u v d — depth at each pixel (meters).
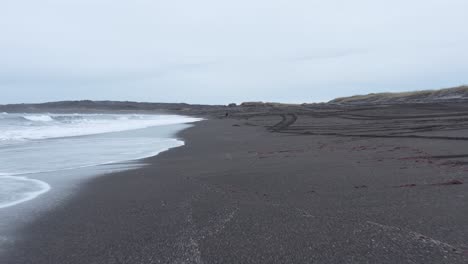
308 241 3.82
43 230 4.60
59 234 4.44
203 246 3.84
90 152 13.63
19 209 5.65
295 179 7.02
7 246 4.07
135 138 20.03
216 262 3.44
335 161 8.98
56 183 7.79
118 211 5.38
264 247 3.73
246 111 72.81
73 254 3.80
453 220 4.17
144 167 9.81
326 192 5.88
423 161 8.21
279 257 3.48
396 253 3.40
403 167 7.62
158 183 7.40
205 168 9.07
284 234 4.05
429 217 4.32
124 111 105.19
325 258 3.40
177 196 6.14
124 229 4.52
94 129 28.34
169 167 9.60
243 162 9.76
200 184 7.02
